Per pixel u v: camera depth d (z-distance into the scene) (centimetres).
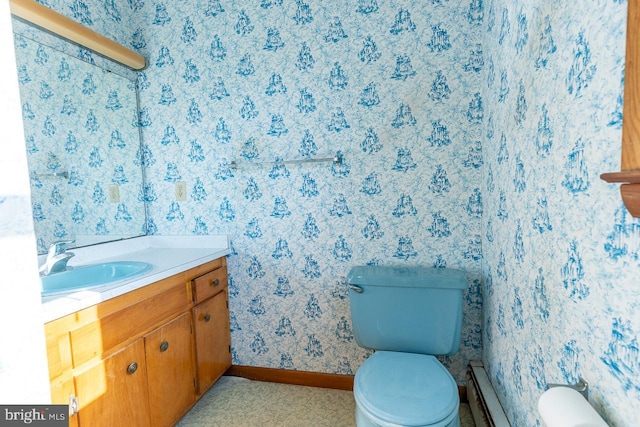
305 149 177
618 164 58
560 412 60
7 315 67
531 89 96
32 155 142
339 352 181
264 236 186
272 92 179
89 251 164
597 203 64
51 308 97
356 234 173
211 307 176
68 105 158
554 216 83
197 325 164
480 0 152
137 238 191
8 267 67
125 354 122
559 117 79
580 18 69
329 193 175
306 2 171
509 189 116
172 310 147
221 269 187
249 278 190
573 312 74
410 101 162
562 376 79
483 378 146
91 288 115
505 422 116
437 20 157
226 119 186
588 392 67
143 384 130
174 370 148
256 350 193
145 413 131
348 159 172
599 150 63
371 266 168
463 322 164
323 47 171
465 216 160
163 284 142
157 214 199
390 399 107
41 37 145
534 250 95
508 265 118
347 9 166
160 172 198
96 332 111
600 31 62
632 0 49
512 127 112
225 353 190
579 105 70
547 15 85
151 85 195
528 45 98
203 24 185
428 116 161
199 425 156
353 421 157
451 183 161
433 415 99
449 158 160
